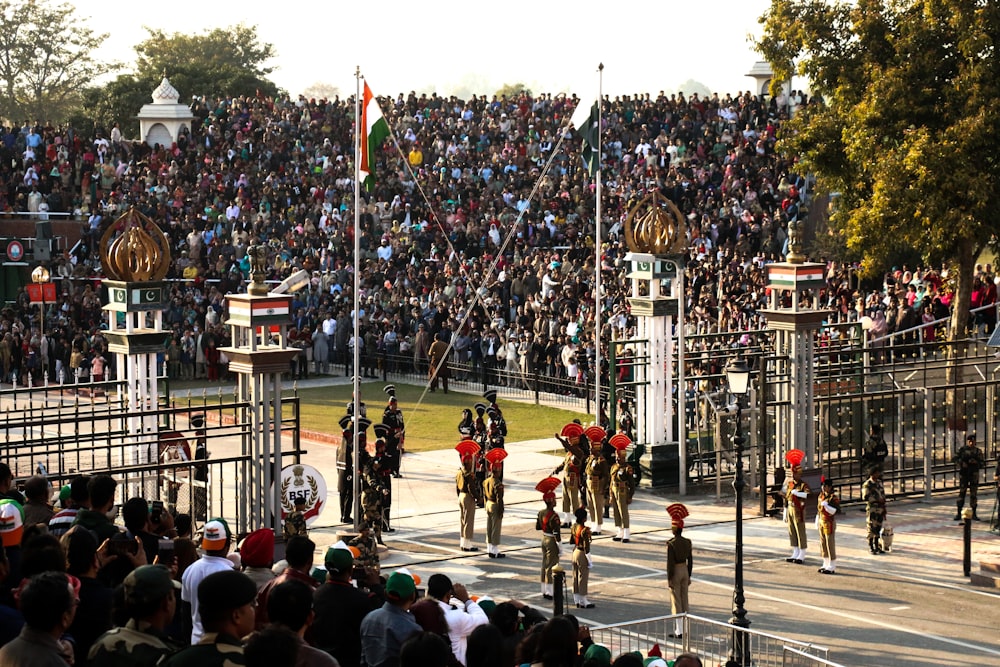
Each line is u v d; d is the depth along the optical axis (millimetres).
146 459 26625
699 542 28359
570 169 61875
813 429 31391
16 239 55188
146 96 89875
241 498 24562
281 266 54156
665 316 33125
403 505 31297
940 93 38500
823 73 40406
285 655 8234
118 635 9367
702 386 36594
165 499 26016
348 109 67938
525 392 45781
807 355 31375
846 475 33875
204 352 48750
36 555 10570
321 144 65750
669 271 32781
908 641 22125
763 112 62844
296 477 25125
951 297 44062
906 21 38500
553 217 56969
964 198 37406
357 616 12344
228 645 8883
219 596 8930
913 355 40594
